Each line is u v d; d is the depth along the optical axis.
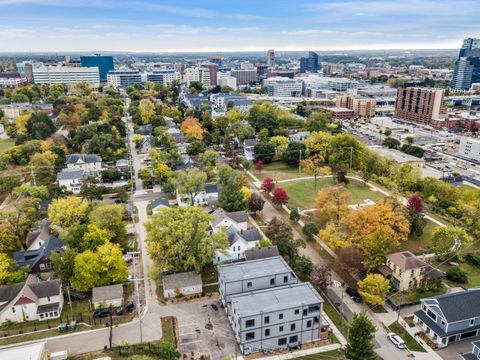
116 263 81.38
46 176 143.75
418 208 111.31
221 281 77.44
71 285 81.06
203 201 127.88
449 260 96.00
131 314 75.81
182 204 125.00
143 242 102.88
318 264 92.88
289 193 137.50
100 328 72.00
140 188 143.00
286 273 78.19
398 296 80.56
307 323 68.00
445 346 67.44
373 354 59.44
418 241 105.12
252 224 114.56
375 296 73.75
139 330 71.12
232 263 87.25
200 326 72.25
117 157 172.12
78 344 67.88
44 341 66.81
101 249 81.94
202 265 86.88
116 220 98.06
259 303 67.88
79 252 87.75
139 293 82.44
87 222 102.44
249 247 97.62
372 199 132.25
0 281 78.56
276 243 93.44
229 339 68.94
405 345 67.31
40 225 104.44
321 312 68.19
